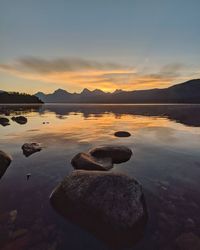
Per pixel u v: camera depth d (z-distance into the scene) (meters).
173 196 1.22
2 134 3.36
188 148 2.40
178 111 11.34
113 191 1.03
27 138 3.00
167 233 0.90
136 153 2.17
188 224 0.96
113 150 1.91
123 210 0.96
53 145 2.53
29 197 1.20
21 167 1.70
